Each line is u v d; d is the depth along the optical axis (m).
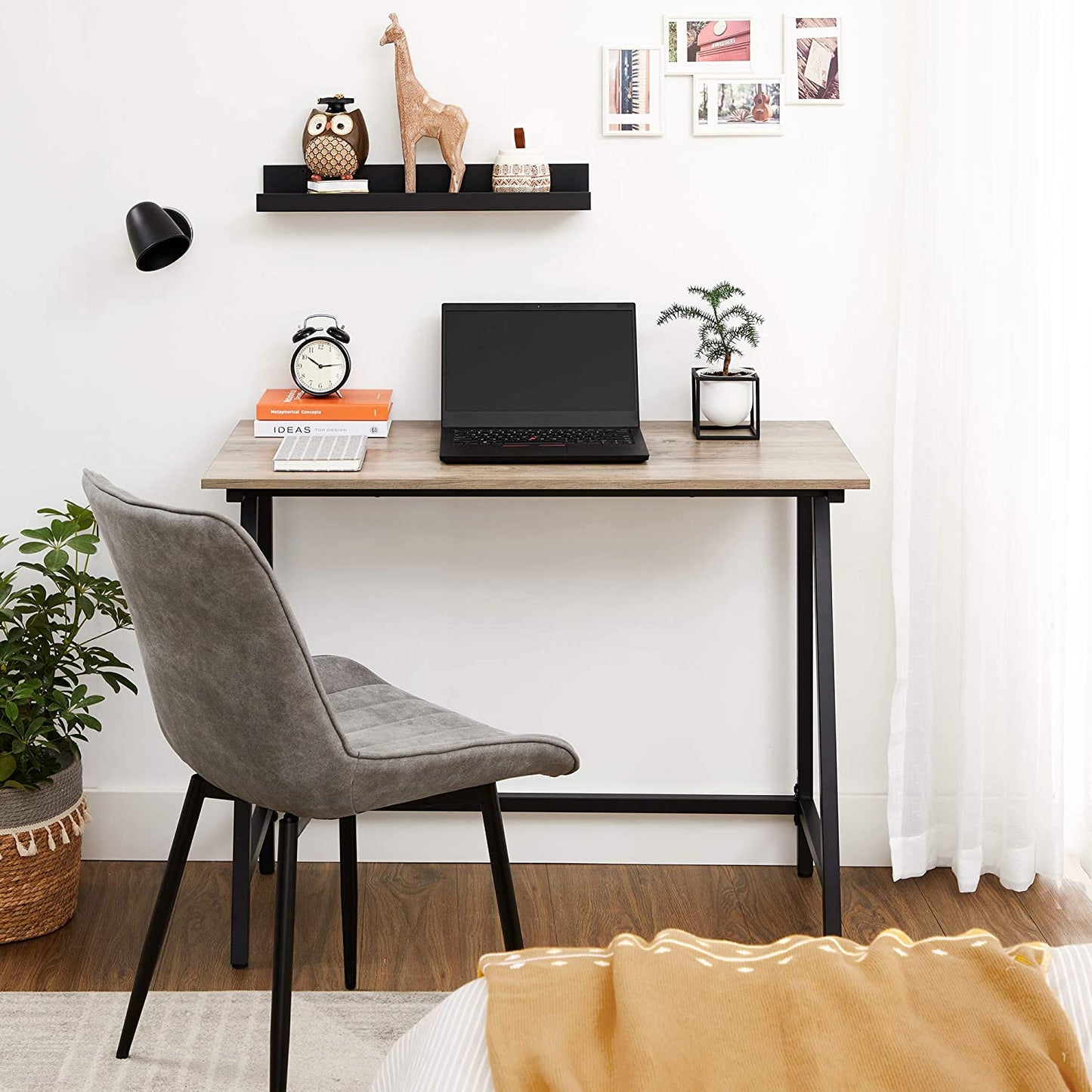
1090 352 2.57
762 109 2.52
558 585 2.71
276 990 1.81
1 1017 2.21
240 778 1.79
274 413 2.45
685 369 2.62
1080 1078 1.02
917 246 2.50
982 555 2.53
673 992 1.10
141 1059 2.10
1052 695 2.62
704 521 2.67
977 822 2.62
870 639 2.72
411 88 2.45
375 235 2.57
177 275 2.58
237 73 2.51
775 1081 1.00
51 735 2.50
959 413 2.52
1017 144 2.40
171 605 1.71
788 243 2.57
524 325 2.54
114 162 2.54
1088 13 2.43
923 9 2.45
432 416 2.65
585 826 2.79
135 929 2.51
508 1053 1.04
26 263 2.57
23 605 2.59
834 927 2.29
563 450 2.31
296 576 2.71
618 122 2.52
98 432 2.64
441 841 2.79
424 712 2.10
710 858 2.80
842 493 2.24
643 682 2.74
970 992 1.10
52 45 2.49
